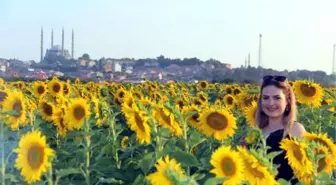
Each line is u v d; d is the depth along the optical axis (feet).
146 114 14.56
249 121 18.57
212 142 17.12
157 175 10.19
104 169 14.78
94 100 17.99
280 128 15.75
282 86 15.66
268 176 11.82
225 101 30.19
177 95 41.68
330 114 21.86
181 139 15.47
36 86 28.63
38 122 17.16
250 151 11.97
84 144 15.43
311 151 12.99
